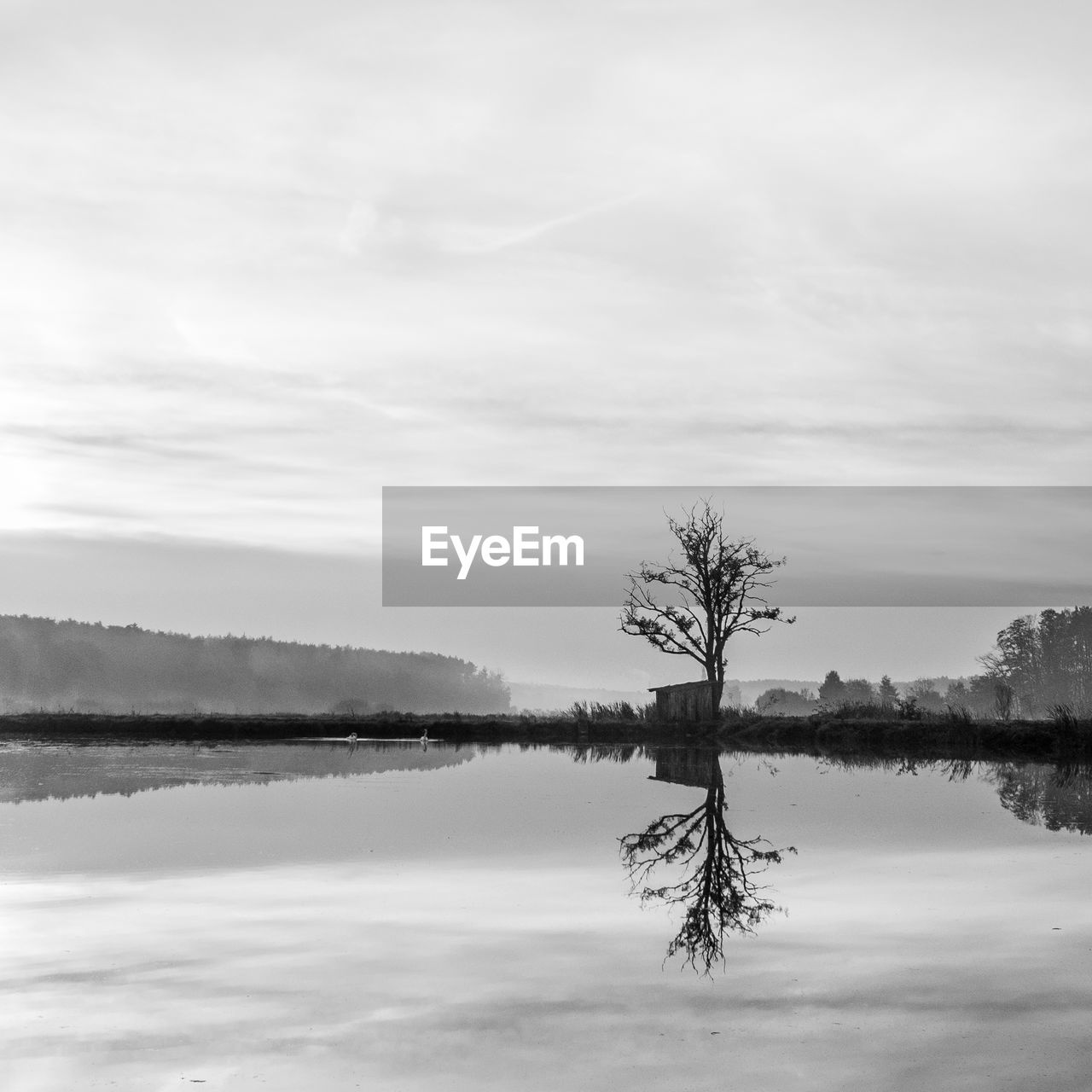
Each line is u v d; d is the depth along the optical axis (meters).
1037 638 138.88
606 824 21.92
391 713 72.88
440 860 17.34
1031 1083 7.96
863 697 113.62
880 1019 9.41
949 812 23.98
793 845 19.16
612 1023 9.29
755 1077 8.10
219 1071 8.20
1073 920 13.12
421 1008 9.69
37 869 16.27
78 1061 8.38
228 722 61.25
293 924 12.80
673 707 63.91
